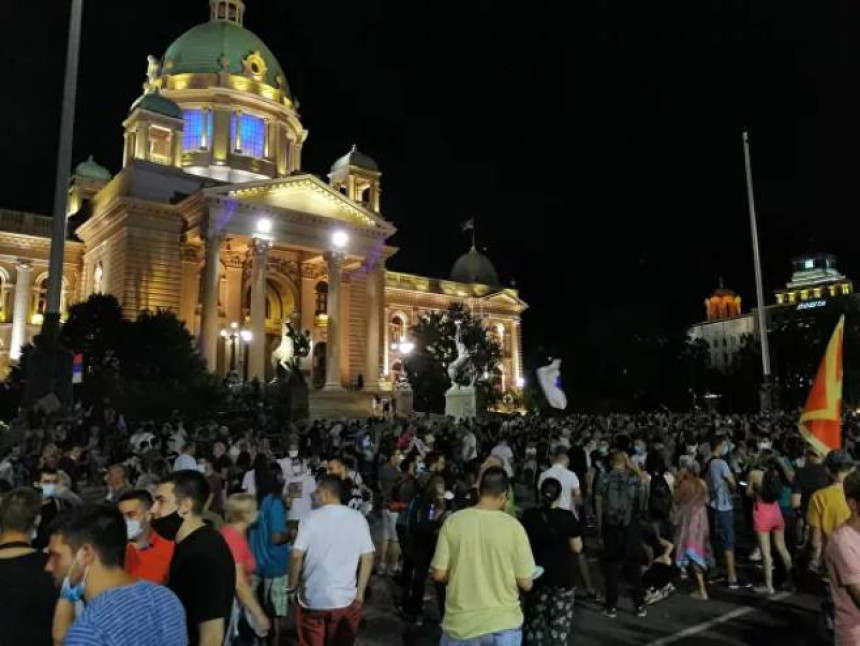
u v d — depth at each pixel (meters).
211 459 13.98
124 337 41.62
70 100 30.22
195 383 42.03
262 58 69.44
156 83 65.75
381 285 63.09
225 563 5.01
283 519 8.33
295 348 47.19
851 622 5.38
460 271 92.56
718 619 10.20
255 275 53.44
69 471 14.96
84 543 3.82
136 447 22.78
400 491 11.54
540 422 39.62
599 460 15.83
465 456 21.17
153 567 5.68
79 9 31.11
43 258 58.59
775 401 40.34
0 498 5.11
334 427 31.94
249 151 66.88
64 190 29.53
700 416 49.19
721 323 141.38
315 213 57.06
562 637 7.27
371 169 71.69
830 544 5.52
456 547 6.03
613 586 10.34
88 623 3.40
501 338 86.44
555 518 7.52
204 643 4.75
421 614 10.33
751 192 42.62
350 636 6.62
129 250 52.72
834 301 85.31
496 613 5.80
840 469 9.19
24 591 4.51
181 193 56.41
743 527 17.91
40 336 28.19
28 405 27.34
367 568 6.80
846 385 78.06
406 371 68.44
